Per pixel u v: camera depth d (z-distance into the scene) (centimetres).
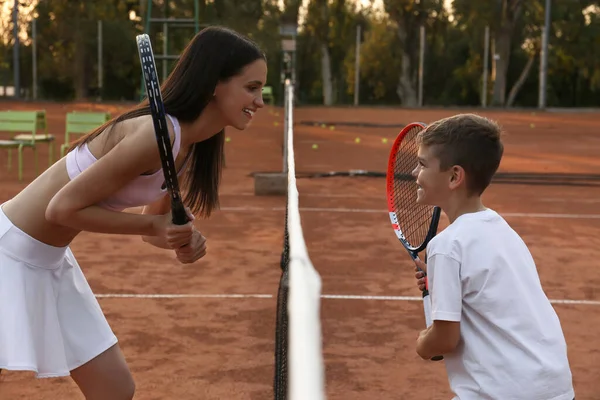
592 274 643
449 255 228
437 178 241
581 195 1108
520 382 221
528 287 232
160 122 223
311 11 5759
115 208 252
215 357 435
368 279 614
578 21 5241
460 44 5694
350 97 6538
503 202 1035
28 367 250
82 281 279
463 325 232
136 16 5222
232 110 243
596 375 415
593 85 5475
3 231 255
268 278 613
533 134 2355
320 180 1227
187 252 251
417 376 411
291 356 116
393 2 5319
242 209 943
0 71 5359
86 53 5000
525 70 5247
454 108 4141
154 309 526
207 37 240
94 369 277
